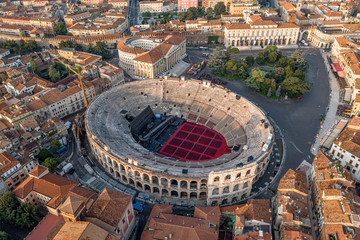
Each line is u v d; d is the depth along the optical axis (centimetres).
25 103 19025
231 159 15762
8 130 17150
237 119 18538
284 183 12644
